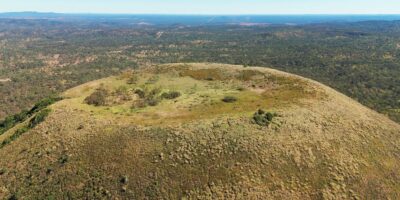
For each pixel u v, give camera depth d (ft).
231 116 158.81
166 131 148.66
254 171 130.72
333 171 137.18
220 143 141.18
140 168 131.95
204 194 121.70
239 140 142.61
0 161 154.40
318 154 143.13
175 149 138.92
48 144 154.61
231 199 120.16
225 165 132.16
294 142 145.48
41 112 182.60
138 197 122.21
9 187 136.67
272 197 122.83
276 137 146.20
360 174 139.44
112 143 145.59
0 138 180.86
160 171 130.21
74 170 136.36
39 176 137.80
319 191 128.47
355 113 180.65
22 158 151.23
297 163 137.18
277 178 130.11
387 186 137.90
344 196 128.77
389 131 174.09
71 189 128.77
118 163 135.23
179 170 130.21
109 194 124.06
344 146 151.23
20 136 169.89
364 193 132.05
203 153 136.87
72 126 163.02
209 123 152.66
